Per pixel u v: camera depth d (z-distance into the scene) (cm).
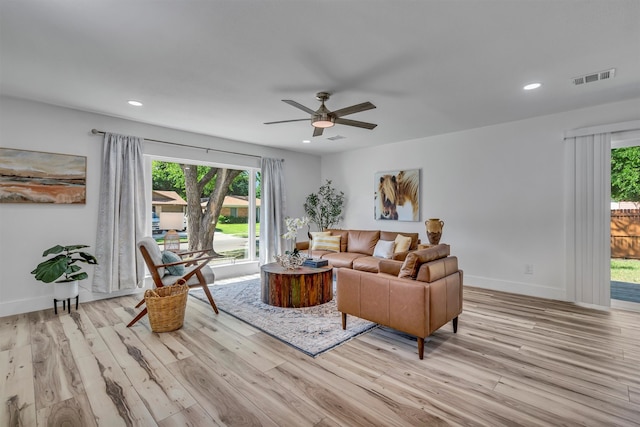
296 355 246
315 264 396
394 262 271
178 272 344
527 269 412
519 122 416
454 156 478
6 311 330
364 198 602
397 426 166
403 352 251
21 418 170
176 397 190
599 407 180
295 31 208
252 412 177
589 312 342
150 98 334
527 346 260
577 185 369
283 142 548
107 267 382
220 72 270
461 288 296
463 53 236
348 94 320
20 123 337
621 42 219
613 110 348
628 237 458
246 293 421
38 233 350
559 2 177
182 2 177
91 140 383
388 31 207
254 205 585
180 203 525
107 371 219
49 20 195
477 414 175
